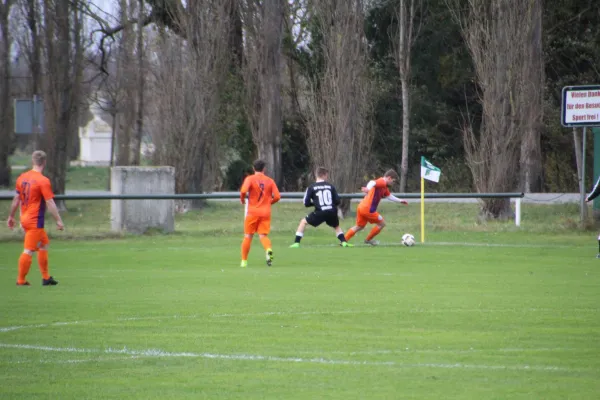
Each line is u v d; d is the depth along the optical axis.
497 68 70.50
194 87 80.44
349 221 71.19
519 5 70.94
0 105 76.25
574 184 113.19
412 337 22.98
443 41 119.94
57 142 71.38
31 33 71.38
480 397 16.98
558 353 20.98
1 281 35.66
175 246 52.97
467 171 119.88
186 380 18.41
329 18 74.31
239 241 56.28
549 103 111.75
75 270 40.09
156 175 60.75
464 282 34.91
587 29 109.38
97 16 100.69
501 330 23.95
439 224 66.00
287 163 121.56
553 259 44.34
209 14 82.06
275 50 93.44
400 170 125.69
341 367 19.56
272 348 21.61
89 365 19.80
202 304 28.86
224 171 112.19
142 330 24.06
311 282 35.00
